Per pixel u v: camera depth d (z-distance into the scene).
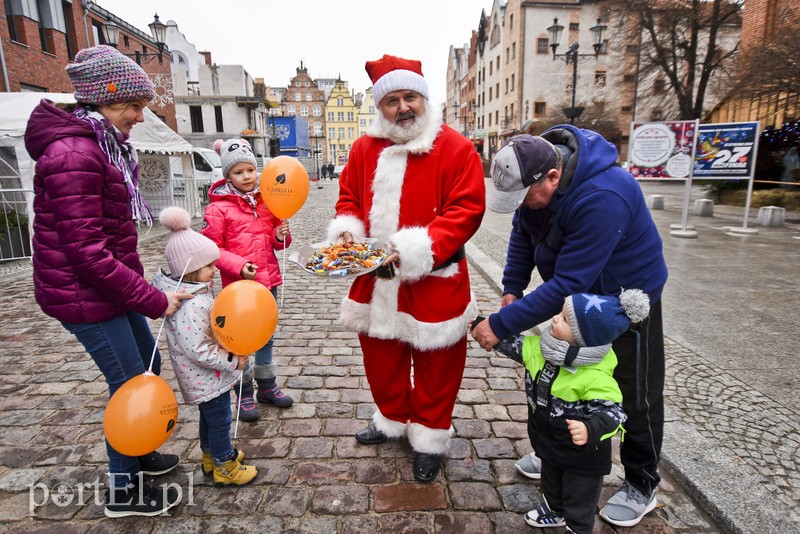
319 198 20.06
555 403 1.83
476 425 2.88
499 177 1.76
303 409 3.04
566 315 1.72
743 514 2.02
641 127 8.76
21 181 7.46
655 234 1.90
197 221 11.64
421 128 2.29
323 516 2.15
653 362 1.96
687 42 19.34
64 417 2.91
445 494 2.29
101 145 1.87
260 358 3.01
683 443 2.50
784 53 11.24
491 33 46.50
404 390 2.58
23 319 4.68
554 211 1.84
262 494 2.28
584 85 36.84
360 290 2.52
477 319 2.16
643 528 2.06
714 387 3.12
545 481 2.02
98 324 1.97
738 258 6.71
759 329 4.10
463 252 2.41
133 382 1.90
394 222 2.35
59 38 15.66
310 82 80.69
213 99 31.75
